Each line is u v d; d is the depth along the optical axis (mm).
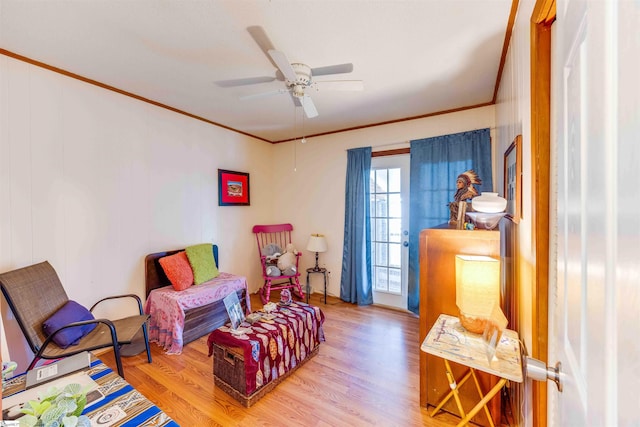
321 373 2119
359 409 1747
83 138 2312
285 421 1653
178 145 3088
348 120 3398
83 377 1203
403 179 3406
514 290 1608
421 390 1760
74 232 2268
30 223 2033
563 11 631
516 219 1487
